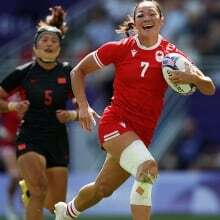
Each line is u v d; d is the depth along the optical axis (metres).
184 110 49.72
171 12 51.84
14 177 41.88
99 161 47.81
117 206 43.22
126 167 24.28
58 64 28.78
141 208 24.09
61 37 28.80
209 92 24.22
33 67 28.50
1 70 48.19
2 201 43.78
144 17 24.59
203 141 49.88
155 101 24.84
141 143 24.33
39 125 28.08
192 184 44.12
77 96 25.31
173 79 23.91
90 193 25.67
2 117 44.94
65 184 28.55
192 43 51.69
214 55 51.62
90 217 42.53
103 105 48.47
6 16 57.59
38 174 27.38
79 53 49.53
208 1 54.06
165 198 43.97
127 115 24.77
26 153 27.78
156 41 24.88
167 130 48.66
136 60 24.72
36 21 57.69
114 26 52.44
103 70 48.50
